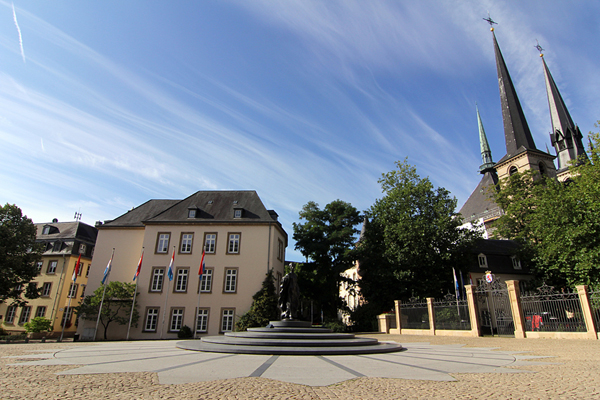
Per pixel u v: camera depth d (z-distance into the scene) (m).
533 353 11.27
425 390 5.62
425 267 32.78
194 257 33.25
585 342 14.86
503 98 66.00
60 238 47.25
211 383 6.04
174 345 15.02
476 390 5.61
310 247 37.25
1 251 32.19
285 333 12.91
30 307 43.41
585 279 24.52
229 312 31.55
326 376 6.84
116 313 30.95
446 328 23.23
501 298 22.02
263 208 36.12
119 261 34.78
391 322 27.75
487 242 47.34
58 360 9.15
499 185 43.69
